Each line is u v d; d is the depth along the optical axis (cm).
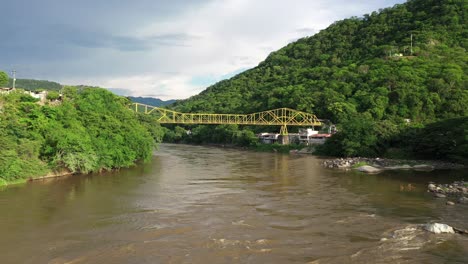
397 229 2811
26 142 4788
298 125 15050
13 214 3148
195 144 17775
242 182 5066
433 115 12000
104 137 5972
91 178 5175
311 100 15262
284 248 2417
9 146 4534
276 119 15425
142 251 2355
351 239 2592
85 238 2591
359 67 16700
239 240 2575
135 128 7062
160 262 2181
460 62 14575
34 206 3438
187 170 6397
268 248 2417
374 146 8650
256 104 18638
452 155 7175
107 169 5956
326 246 2452
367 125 9044
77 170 5500
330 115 14412
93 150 5528
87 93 7038
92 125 5966
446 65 14062
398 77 13600
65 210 3334
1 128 4609
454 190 4269
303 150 11362
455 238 2577
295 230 2812
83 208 3425
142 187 4559
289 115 15700
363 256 2266
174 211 3372
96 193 4116
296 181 5184
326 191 4397
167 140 19738
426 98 12081
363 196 4088
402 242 2509
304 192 4334
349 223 2997
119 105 7569
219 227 2888
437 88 12381
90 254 2298
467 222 2989
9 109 5162
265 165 7388
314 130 14012
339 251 2358
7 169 4438
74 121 5719
